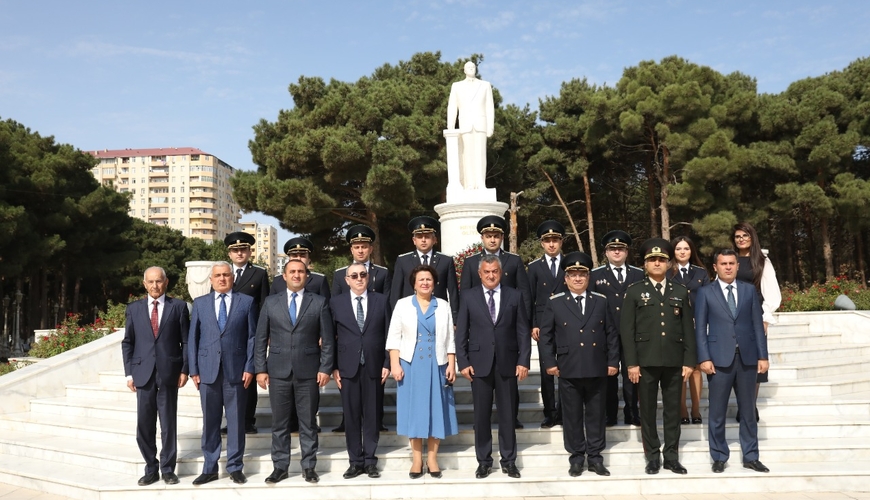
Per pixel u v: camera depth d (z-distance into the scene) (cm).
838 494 521
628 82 2359
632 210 3105
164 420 547
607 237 656
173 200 10531
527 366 548
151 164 10562
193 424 655
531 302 632
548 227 657
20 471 597
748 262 644
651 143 2364
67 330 1151
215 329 551
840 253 2705
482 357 545
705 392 710
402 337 553
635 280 645
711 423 557
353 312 563
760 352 555
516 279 629
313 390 544
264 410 681
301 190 2008
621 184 2794
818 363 812
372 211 2112
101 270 2883
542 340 575
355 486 529
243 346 557
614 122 2302
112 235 3020
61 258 2830
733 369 553
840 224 2627
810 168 2220
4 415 743
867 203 2019
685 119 2156
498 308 556
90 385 810
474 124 1133
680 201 2097
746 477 533
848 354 916
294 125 2092
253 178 2145
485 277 556
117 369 880
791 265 2578
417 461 545
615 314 636
